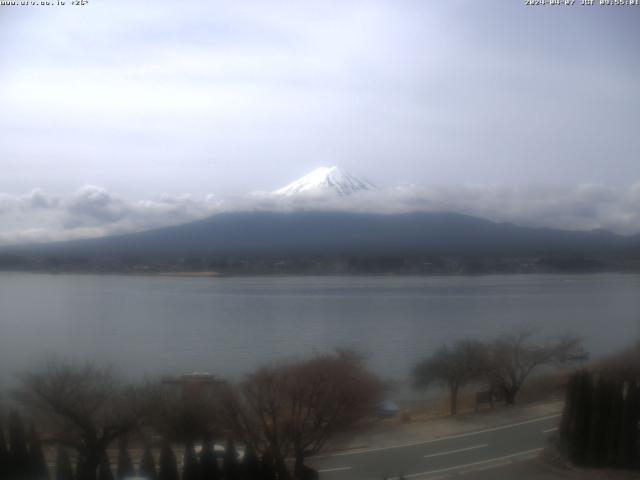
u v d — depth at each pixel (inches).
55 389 641.0
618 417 543.8
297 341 1518.2
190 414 612.1
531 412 727.1
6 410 656.4
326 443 609.0
